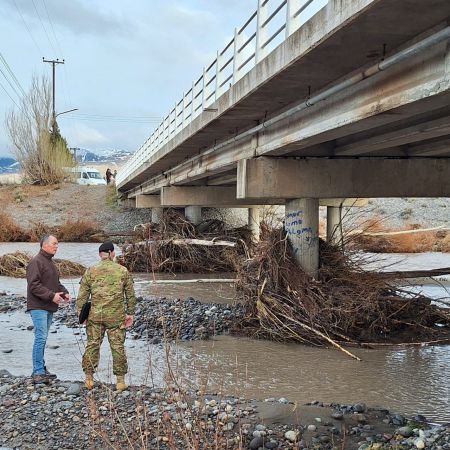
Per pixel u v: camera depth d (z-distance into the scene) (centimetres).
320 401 892
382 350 1227
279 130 1482
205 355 1170
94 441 680
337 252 1513
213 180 3098
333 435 711
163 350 1198
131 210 5341
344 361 1139
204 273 2617
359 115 1032
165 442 669
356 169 1549
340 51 962
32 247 4081
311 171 1541
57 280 946
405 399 909
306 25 968
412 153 1548
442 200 4772
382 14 787
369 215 4344
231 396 883
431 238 3741
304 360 1142
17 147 6259
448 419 815
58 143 6419
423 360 1148
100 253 870
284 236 1516
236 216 4566
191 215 3228
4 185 6425
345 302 1339
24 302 1736
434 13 780
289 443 681
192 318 1452
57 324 1442
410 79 874
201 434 622
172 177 3195
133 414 758
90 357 860
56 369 1041
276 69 1115
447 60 769
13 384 888
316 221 1535
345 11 816
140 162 3644
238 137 1739
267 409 793
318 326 1291
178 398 746
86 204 5528
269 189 1544
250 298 1391
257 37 1277
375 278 1444
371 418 780
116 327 862
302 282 1384
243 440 679
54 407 789
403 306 1378
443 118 1091
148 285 2167
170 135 2539
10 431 714
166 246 2681
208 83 1794
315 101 1161
